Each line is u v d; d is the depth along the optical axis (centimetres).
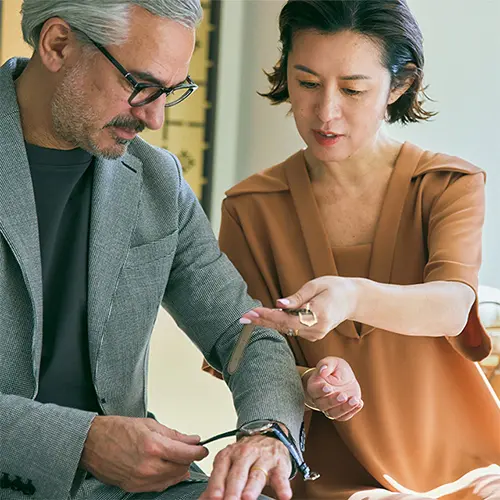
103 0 194
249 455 190
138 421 192
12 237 198
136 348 216
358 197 240
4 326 199
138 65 195
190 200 231
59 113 201
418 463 232
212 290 228
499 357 286
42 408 192
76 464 189
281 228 243
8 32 610
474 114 484
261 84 636
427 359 233
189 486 206
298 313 201
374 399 232
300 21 222
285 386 212
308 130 228
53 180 210
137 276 216
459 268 224
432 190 235
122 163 219
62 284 209
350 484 235
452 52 482
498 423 234
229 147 653
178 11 195
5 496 195
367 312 212
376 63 222
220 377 248
